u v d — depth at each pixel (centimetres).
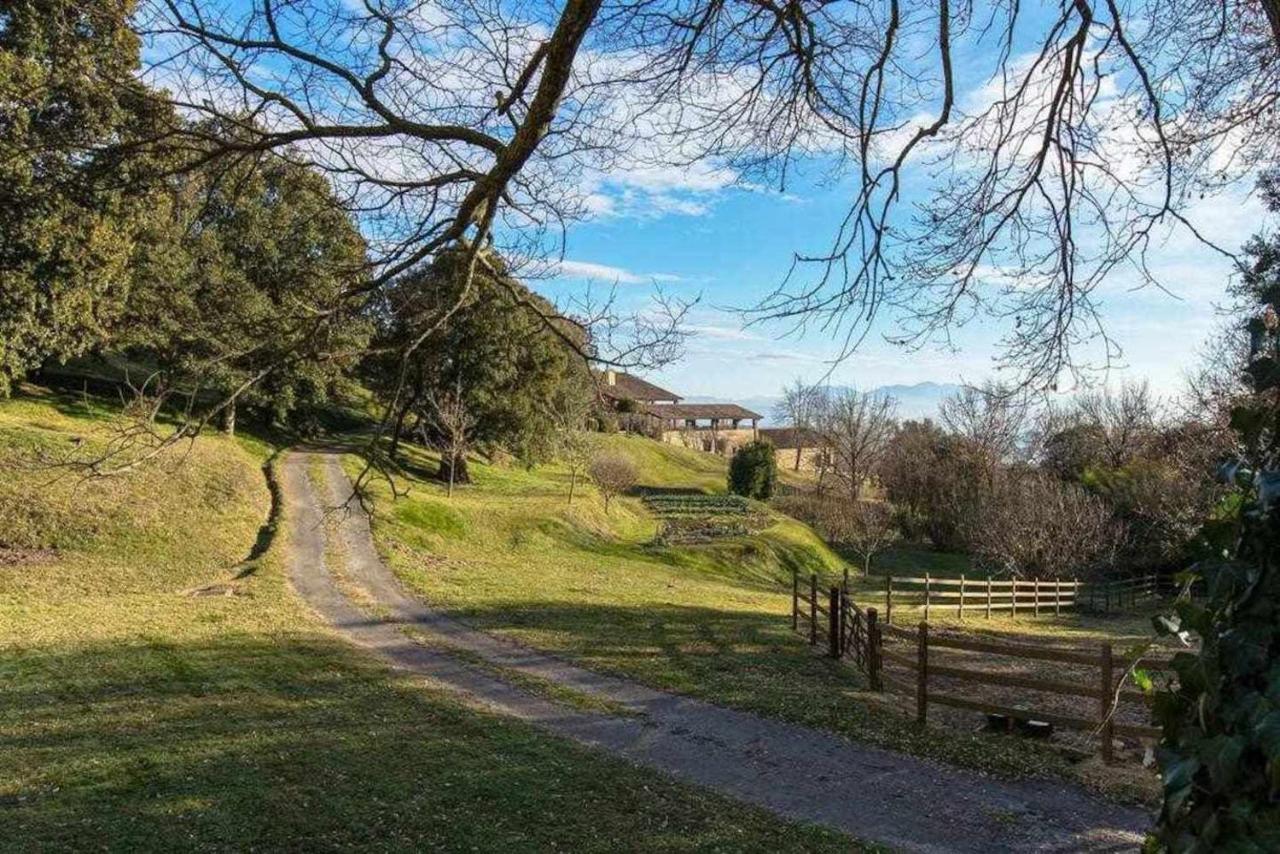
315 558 2464
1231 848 195
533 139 443
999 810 833
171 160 535
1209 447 1966
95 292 2314
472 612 1952
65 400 3603
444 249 589
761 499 5478
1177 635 242
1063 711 1220
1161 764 218
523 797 811
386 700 1183
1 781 801
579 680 1380
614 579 2727
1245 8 548
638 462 6550
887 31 473
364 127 477
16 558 2158
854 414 5819
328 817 738
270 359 609
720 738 1074
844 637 1571
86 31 507
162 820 720
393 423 658
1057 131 524
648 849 705
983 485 4334
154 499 2605
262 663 1361
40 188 499
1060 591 2978
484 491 4050
